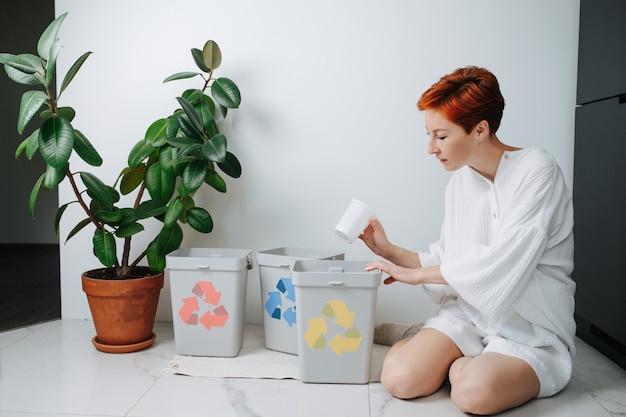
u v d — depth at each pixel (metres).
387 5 2.01
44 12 4.41
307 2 2.04
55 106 1.70
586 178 1.87
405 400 1.47
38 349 1.85
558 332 1.45
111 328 1.82
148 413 1.37
